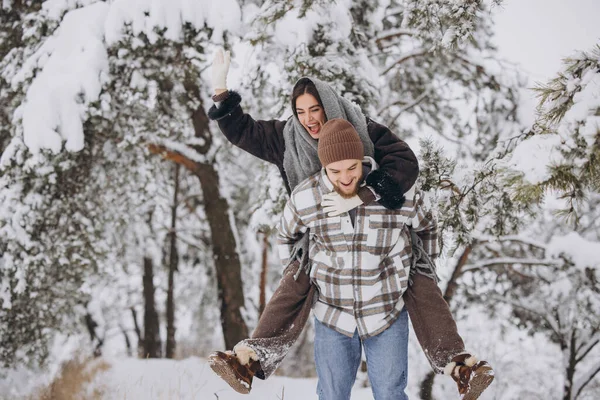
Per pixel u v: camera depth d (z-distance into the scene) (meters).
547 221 10.73
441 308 2.33
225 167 12.14
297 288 2.42
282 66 5.74
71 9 6.95
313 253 2.41
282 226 2.46
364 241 2.29
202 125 9.49
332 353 2.40
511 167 2.27
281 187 5.74
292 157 2.54
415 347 9.80
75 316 9.70
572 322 8.98
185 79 7.20
